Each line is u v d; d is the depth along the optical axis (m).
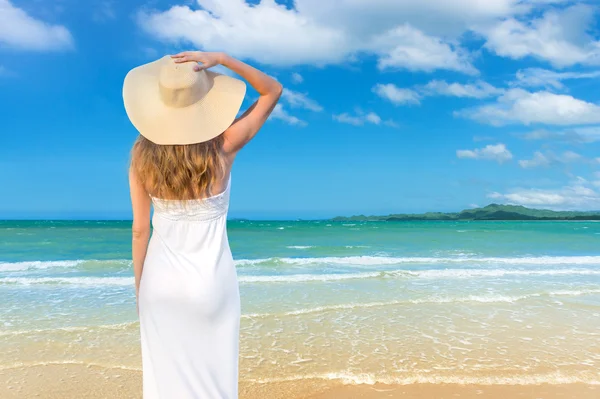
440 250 19.59
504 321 6.78
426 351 5.38
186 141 1.97
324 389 4.33
